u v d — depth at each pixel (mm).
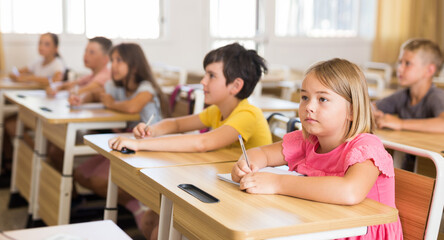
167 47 5332
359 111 1308
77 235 966
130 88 2713
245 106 1850
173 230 1299
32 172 2740
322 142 1379
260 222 1024
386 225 1287
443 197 1331
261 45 5777
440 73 4676
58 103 2826
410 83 2396
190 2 5387
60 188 2359
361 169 1220
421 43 2373
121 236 972
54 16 4820
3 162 3707
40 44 4094
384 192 1306
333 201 1167
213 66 1833
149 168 1457
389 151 2105
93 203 2949
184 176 1378
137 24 5188
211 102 1870
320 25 6016
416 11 6133
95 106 2748
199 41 5488
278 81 4574
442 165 1327
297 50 5887
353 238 1230
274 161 1527
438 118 2234
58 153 2887
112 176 1849
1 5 4605
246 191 1242
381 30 6059
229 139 1749
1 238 947
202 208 1100
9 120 3740
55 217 2422
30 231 976
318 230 1042
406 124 2234
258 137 1834
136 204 2363
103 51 3432
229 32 5633
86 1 4910
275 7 5703
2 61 4594
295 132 1543
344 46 6133
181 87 2686
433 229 1336
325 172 1372
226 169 1483
